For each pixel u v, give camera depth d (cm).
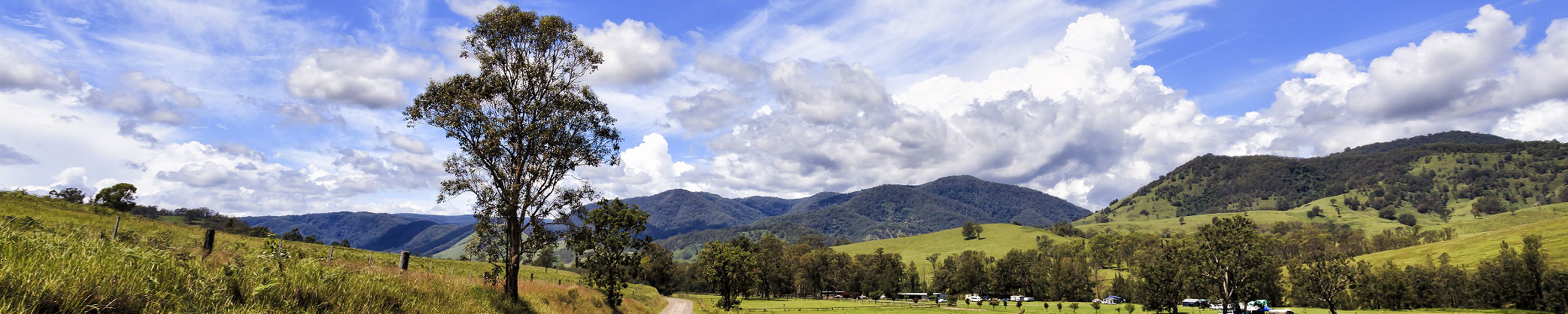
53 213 3033
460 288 2059
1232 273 7625
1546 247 12750
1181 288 8762
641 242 5122
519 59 2497
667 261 15975
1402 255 16788
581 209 2633
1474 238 16675
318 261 1423
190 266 1121
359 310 1351
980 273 17100
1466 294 10231
